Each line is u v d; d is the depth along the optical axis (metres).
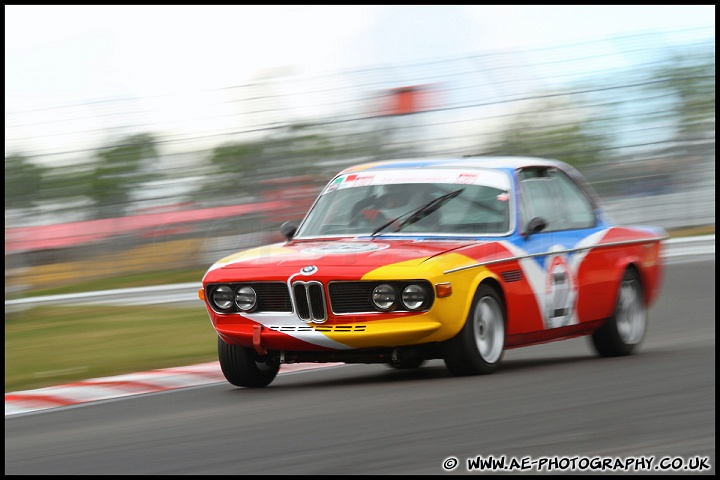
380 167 30.72
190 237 63.62
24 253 61.47
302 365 33.47
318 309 25.64
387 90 65.12
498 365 26.86
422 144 64.44
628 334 31.72
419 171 29.92
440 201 28.69
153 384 29.97
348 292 25.45
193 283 56.38
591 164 66.06
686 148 67.06
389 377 28.42
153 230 63.56
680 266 59.19
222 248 63.78
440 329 25.25
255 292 26.27
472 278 25.86
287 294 25.95
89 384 29.16
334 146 64.31
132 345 39.62
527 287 27.66
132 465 17.80
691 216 67.25
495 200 28.53
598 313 30.42
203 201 63.91
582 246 29.84
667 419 19.70
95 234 63.03
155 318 48.47
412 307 25.05
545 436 18.50
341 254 26.38
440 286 25.02
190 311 50.84
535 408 21.27
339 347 25.56
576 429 19.02
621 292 31.56
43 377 32.88
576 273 29.53
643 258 32.41
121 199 63.59
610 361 29.62
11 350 40.38
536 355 33.28
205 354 36.06
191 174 64.00
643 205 66.69
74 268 62.34
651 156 66.94
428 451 17.56
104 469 17.61
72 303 56.38
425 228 28.25
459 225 28.14
